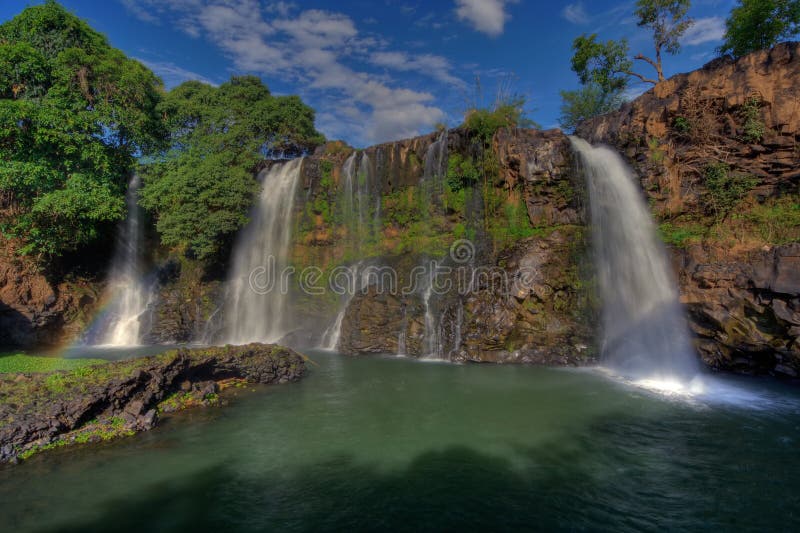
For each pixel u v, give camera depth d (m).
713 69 17.50
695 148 17.47
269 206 26.95
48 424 9.52
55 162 21.48
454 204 21.95
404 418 11.45
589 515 7.08
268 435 10.35
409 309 20.48
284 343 22.11
